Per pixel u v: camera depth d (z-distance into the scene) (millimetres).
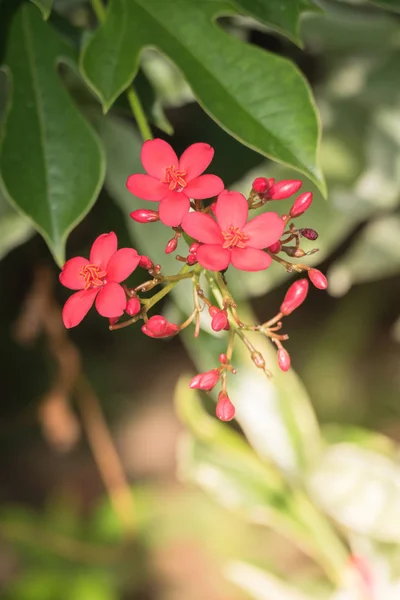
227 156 606
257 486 627
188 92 540
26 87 458
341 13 542
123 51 436
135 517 868
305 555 841
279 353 383
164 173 384
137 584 839
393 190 569
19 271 757
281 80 427
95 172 449
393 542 586
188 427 630
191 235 368
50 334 695
